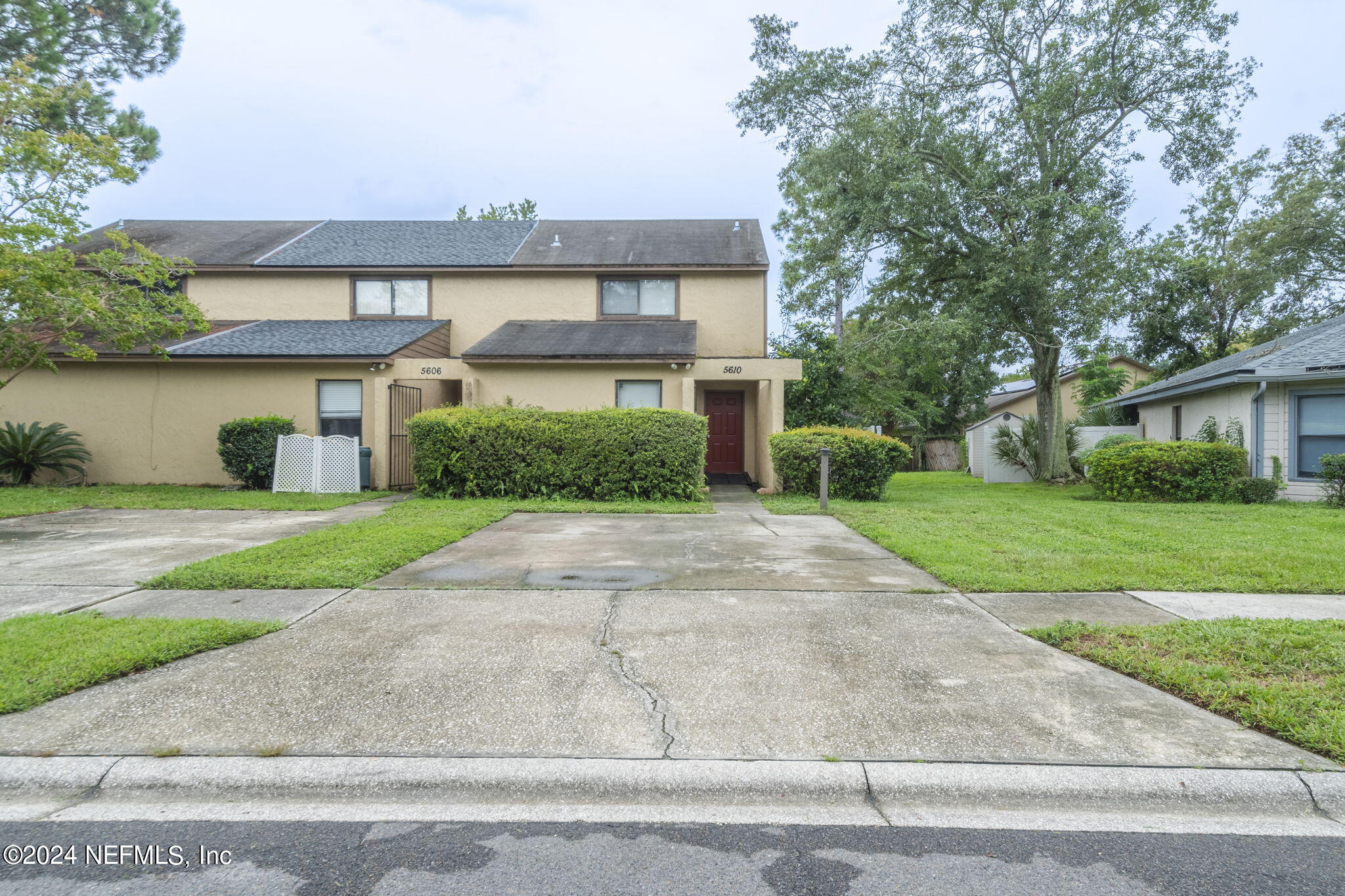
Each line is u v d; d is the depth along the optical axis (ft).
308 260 56.54
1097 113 57.16
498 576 19.90
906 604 17.03
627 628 14.94
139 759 9.41
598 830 8.40
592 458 39.88
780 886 7.28
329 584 18.31
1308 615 16.06
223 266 55.31
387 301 57.11
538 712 10.87
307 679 12.01
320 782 9.18
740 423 55.93
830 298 77.77
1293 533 27.99
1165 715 10.88
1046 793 9.07
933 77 58.49
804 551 24.21
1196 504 40.91
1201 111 54.85
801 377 47.75
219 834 8.26
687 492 40.14
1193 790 9.01
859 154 53.21
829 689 11.80
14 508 33.40
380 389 46.26
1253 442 45.37
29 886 7.23
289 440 43.60
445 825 8.50
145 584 18.12
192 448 47.78
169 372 47.93
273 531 27.86
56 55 44.75
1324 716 10.36
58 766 9.22
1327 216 72.64
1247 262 77.15
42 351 41.50
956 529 28.66
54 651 12.64
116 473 47.88
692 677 12.30
